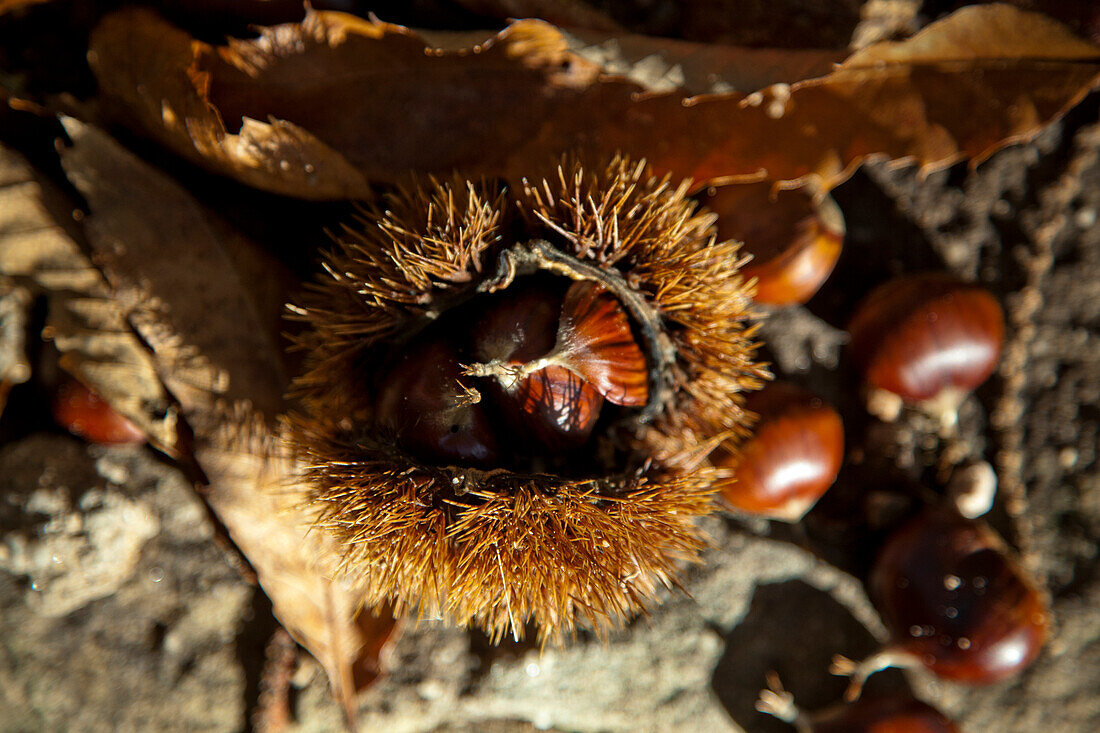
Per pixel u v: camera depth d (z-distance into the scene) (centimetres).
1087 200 38
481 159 35
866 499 38
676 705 38
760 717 38
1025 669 38
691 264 34
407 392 34
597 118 35
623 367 34
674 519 34
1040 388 38
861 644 38
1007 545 38
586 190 34
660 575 34
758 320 38
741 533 38
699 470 35
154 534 38
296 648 38
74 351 36
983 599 37
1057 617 38
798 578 38
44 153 36
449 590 34
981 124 35
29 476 37
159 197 35
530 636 38
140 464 38
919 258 38
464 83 35
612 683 38
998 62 35
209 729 38
